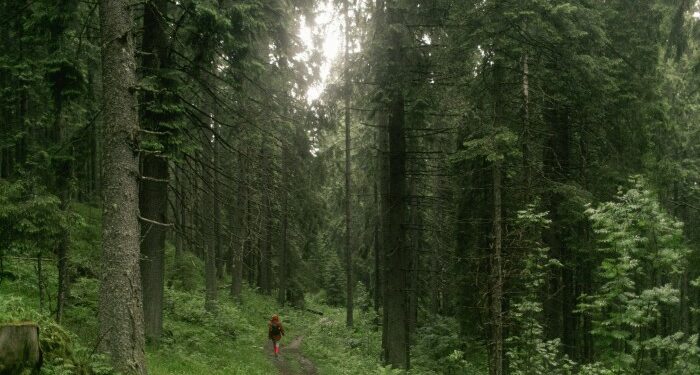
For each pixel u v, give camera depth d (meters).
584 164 15.42
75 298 13.05
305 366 16.42
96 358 7.34
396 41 14.50
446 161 15.09
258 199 13.74
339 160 23.30
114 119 7.96
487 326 12.83
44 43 11.74
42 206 9.88
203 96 14.10
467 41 11.70
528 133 12.47
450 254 16.59
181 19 11.02
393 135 16.03
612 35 14.45
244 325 19.62
